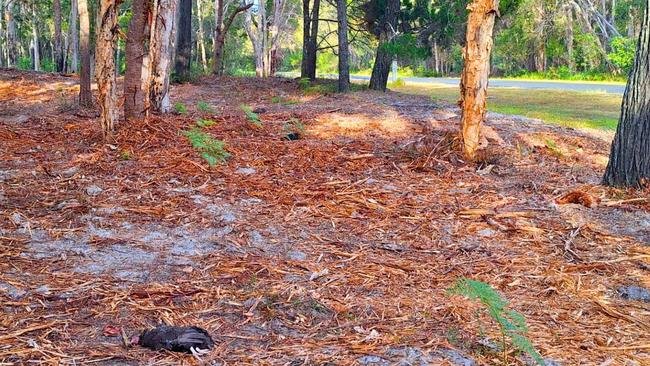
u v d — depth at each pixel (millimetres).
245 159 8305
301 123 11250
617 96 22500
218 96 16797
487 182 7699
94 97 15023
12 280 4219
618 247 5527
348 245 5398
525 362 3422
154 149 8344
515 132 10875
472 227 5996
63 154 8148
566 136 10891
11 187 6551
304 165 8203
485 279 4723
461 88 8672
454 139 8789
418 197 6977
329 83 21906
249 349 3473
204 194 6680
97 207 6004
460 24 19484
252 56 59344
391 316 3990
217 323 3795
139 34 9281
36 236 5172
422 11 20406
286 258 5012
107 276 4410
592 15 52531
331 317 3955
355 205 6566
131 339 3504
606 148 10234
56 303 3932
